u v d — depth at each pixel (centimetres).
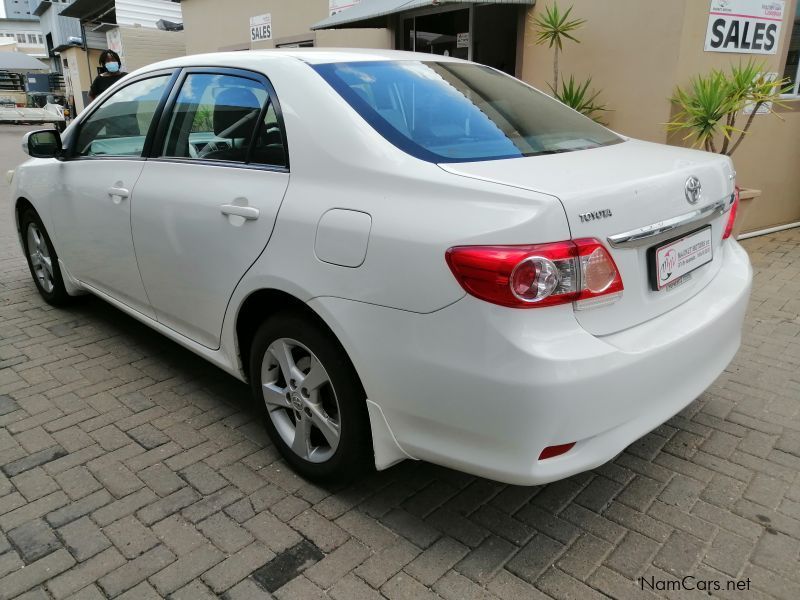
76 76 2289
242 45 1130
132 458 281
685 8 532
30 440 296
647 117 574
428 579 213
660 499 252
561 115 290
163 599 206
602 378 191
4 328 428
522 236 183
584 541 230
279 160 251
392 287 203
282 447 271
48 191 405
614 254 200
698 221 234
